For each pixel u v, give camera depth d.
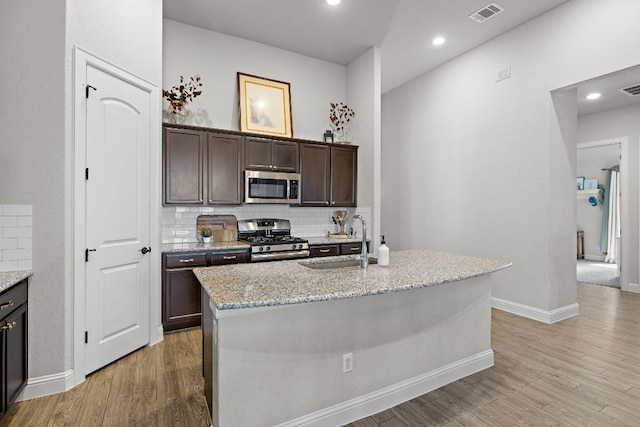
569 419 2.03
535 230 3.84
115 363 2.74
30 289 2.23
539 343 3.18
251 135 4.17
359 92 4.88
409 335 2.29
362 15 3.85
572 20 3.47
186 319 3.50
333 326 1.98
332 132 4.96
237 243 3.98
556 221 3.79
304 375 1.89
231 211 4.33
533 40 3.84
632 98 5.18
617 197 8.03
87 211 2.49
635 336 3.35
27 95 2.22
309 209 4.88
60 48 2.29
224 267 2.41
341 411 2.00
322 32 4.23
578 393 2.32
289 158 4.42
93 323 2.55
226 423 1.68
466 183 4.65
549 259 3.73
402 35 4.25
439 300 2.43
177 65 4.05
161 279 3.38
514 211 4.05
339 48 4.64
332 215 5.06
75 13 2.38
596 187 8.36
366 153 4.73
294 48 4.66
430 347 2.39
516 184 4.03
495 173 4.27
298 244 4.09
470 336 2.62
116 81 2.74
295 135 4.80
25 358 2.17
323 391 1.95
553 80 3.64
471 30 4.11
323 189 4.64
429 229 5.25
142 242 3.03
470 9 3.69
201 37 4.19
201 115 4.18
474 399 2.26
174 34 4.04
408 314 2.28
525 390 2.37
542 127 3.76
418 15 3.80
